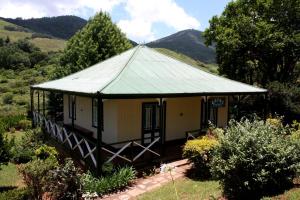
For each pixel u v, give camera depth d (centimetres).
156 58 1590
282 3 2456
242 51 2561
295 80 2766
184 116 1504
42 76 6178
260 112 2081
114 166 1081
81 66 2683
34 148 1472
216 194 778
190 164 1135
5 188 1035
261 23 2397
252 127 759
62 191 836
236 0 2708
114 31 2955
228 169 688
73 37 3047
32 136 1666
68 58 2895
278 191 695
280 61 2661
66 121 1945
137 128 1341
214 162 744
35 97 4384
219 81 1596
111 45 2828
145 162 1141
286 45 2358
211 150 977
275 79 2695
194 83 1416
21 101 4047
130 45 3069
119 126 1287
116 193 909
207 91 1314
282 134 782
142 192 903
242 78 2759
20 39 11325
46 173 838
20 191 798
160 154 1182
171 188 897
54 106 2511
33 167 831
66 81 1691
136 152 1277
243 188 696
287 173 696
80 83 1420
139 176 1043
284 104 2055
